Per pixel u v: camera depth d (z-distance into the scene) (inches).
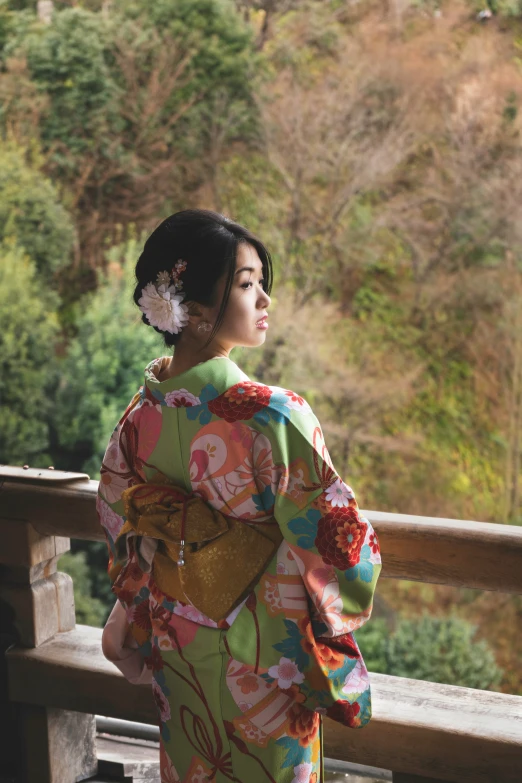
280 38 566.3
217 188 565.0
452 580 54.0
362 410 525.3
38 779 68.6
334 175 545.6
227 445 45.9
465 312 548.7
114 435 52.5
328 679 46.9
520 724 53.8
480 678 372.5
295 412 45.5
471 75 547.8
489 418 538.3
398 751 55.1
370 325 553.9
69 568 386.9
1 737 71.1
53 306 508.4
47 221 507.8
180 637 49.3
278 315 521.3
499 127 541.3
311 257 553.0
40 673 66.3
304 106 546.6
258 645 47.0
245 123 561.0
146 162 565.0
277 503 45.6
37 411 458.9
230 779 49.3
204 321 47.3
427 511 525.7
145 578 52.9
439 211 553.0
